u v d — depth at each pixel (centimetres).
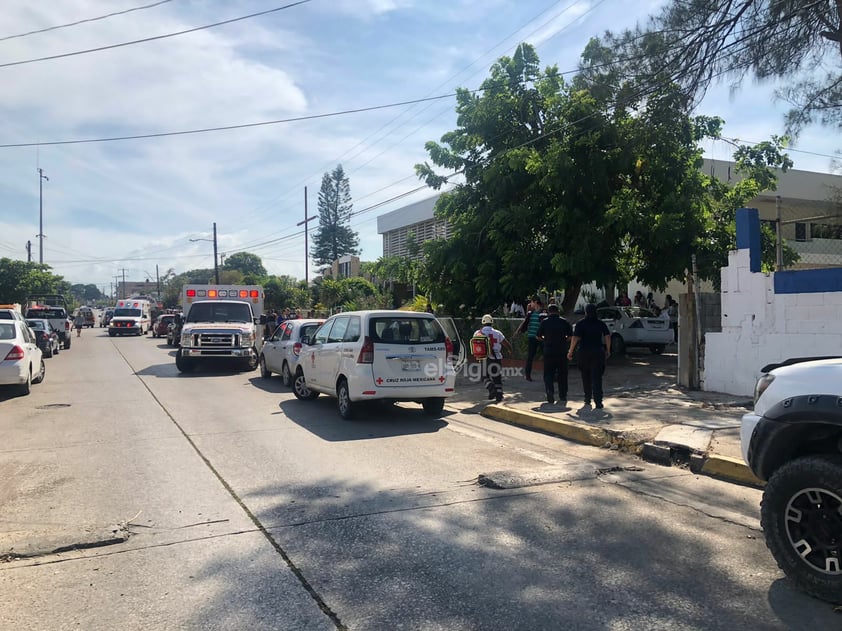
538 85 1831
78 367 2039
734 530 531
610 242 1662
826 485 396
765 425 442
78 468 738
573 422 922
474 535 520
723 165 2552
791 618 383
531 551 486
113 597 415
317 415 1095
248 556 479
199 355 1795
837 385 409
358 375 1000
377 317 1025
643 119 1470
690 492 636
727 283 1136
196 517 567
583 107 1605
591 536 517
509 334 1706
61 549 492
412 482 675
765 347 1068
